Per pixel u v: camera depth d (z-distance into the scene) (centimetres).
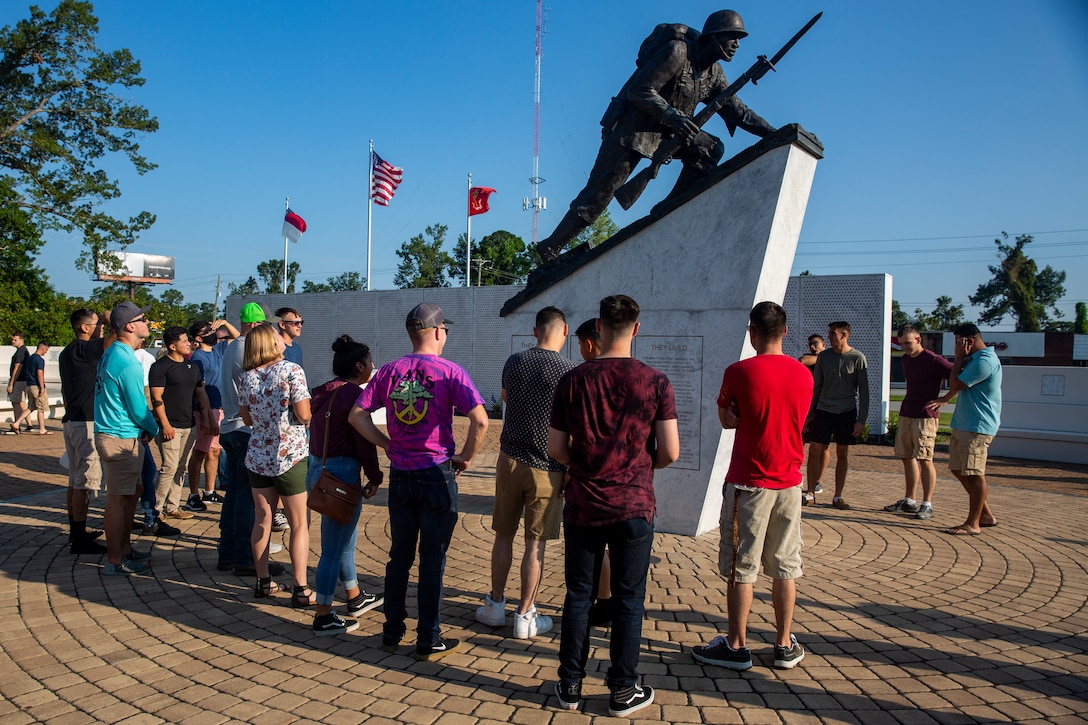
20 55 2544
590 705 321
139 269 6475
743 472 356
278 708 316
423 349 390
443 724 302
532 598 400
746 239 589
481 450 1311
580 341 421
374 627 416
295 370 439
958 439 652
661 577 500
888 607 454
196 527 660
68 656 371
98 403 502
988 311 6181
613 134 667
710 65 642
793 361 359
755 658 372
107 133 2720
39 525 652
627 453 314
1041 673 359
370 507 730
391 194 2916
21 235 2642
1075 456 1240
